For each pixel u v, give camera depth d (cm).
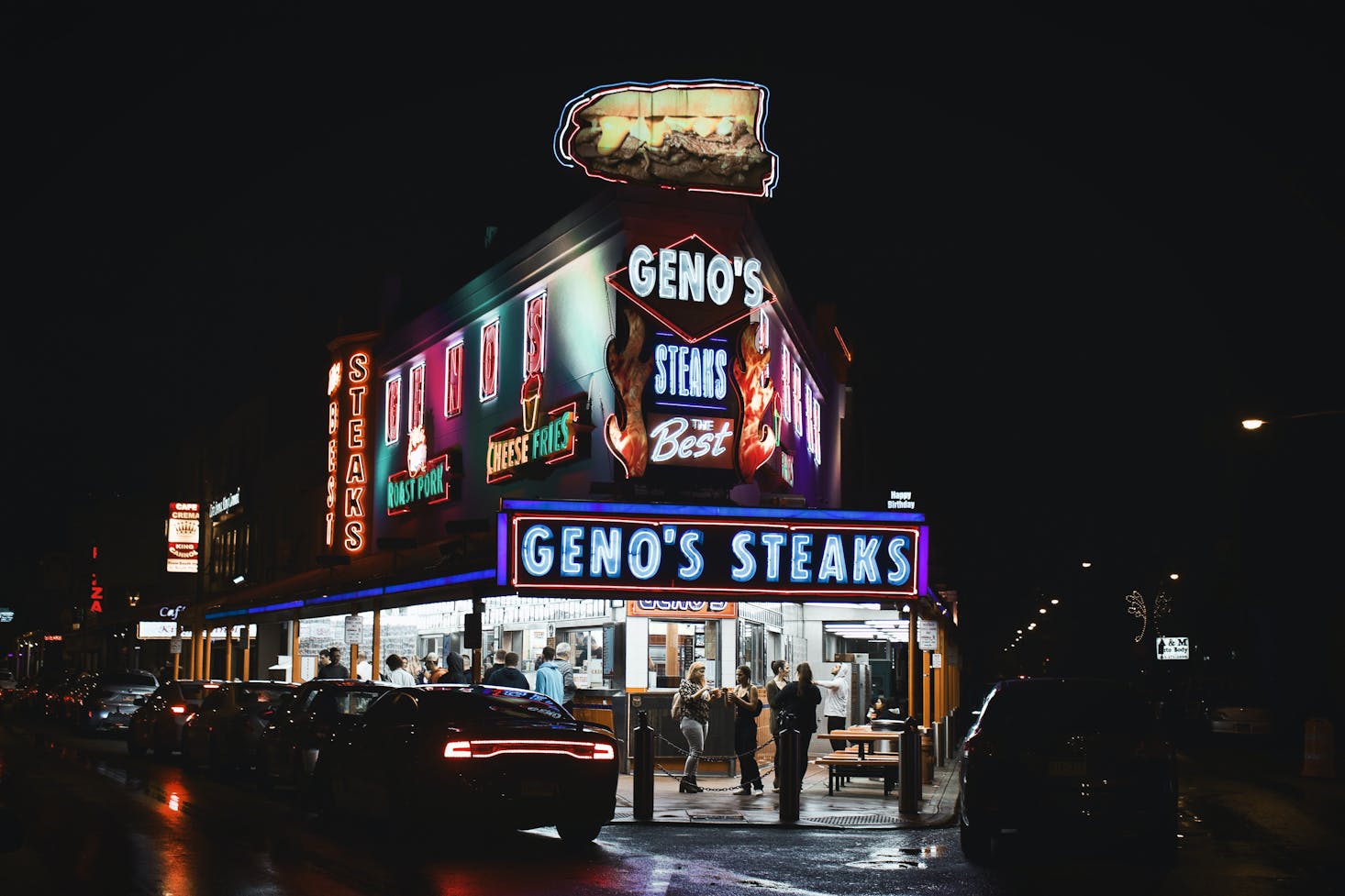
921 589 2178
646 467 2498
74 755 2542
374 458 3725
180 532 5706
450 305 3219
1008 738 1262
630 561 2083
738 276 2617
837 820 1638
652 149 2728
